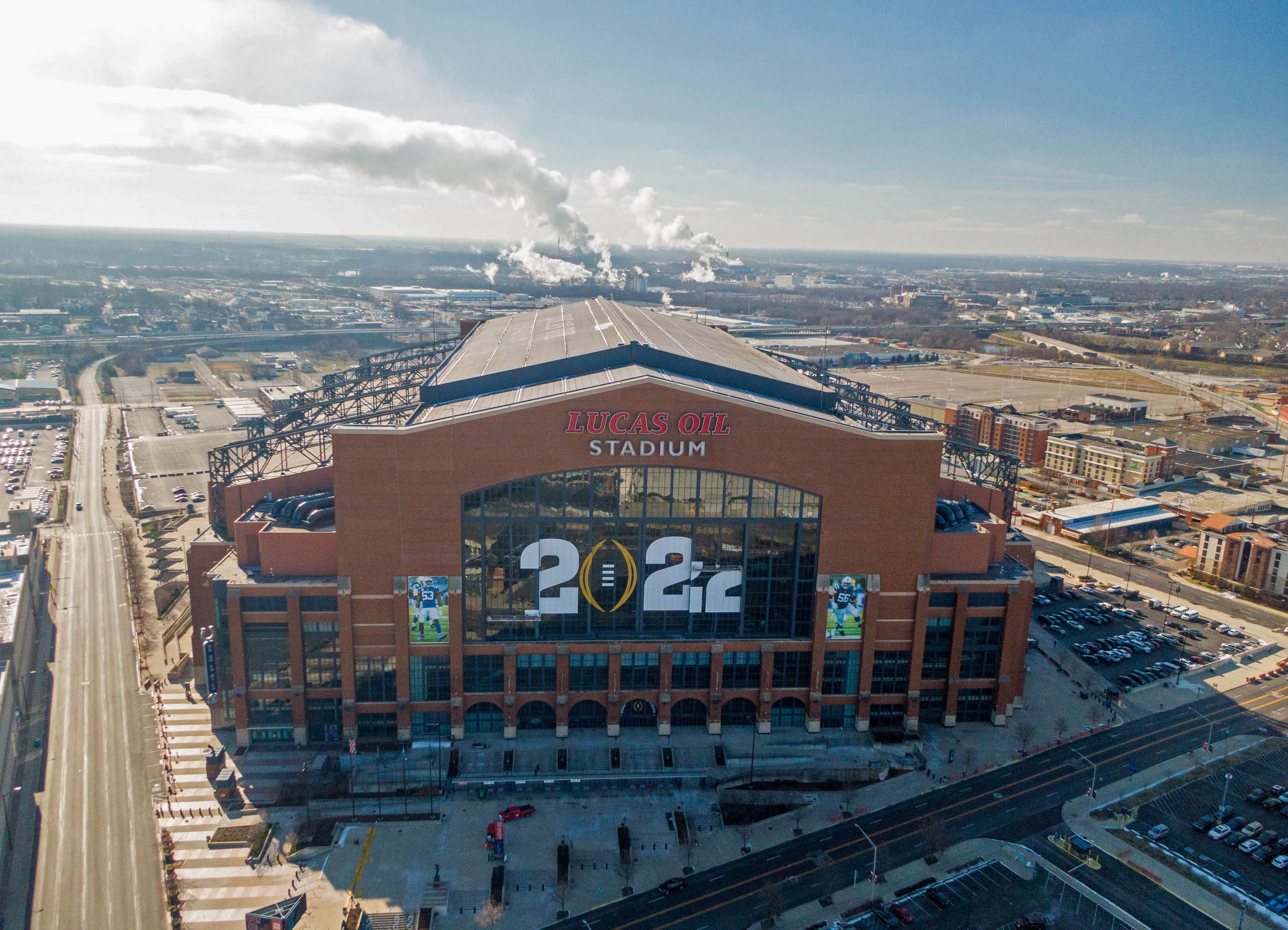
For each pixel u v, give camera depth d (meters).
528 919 89.75
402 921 88.62
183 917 88.25
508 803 107.44
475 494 112.56
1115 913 91.69
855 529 116.81
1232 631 160.50
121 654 143.12
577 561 115.81
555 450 111.75
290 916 86.62
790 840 102.56
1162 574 190.88
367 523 111.62
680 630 119.69
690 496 115.06
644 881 95.31
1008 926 89.56
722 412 112.19
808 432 113.50
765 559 118.00
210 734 120.06
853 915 90.75
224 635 116.75
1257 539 181.38
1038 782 113.50
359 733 117.50
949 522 127.31
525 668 117.38
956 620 120.69
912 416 159.62
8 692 114.62
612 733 119.06
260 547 115.50
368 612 114.12
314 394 185.00
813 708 120.62
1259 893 95.25
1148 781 114.62
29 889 92.19
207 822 102.69
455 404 123.06
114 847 98.50
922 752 118.62
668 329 169.75
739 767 114.25
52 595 166.38
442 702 117.19
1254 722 130.00
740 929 88.81
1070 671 143.88
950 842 102.25
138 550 191.25
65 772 111.75
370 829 102.00
